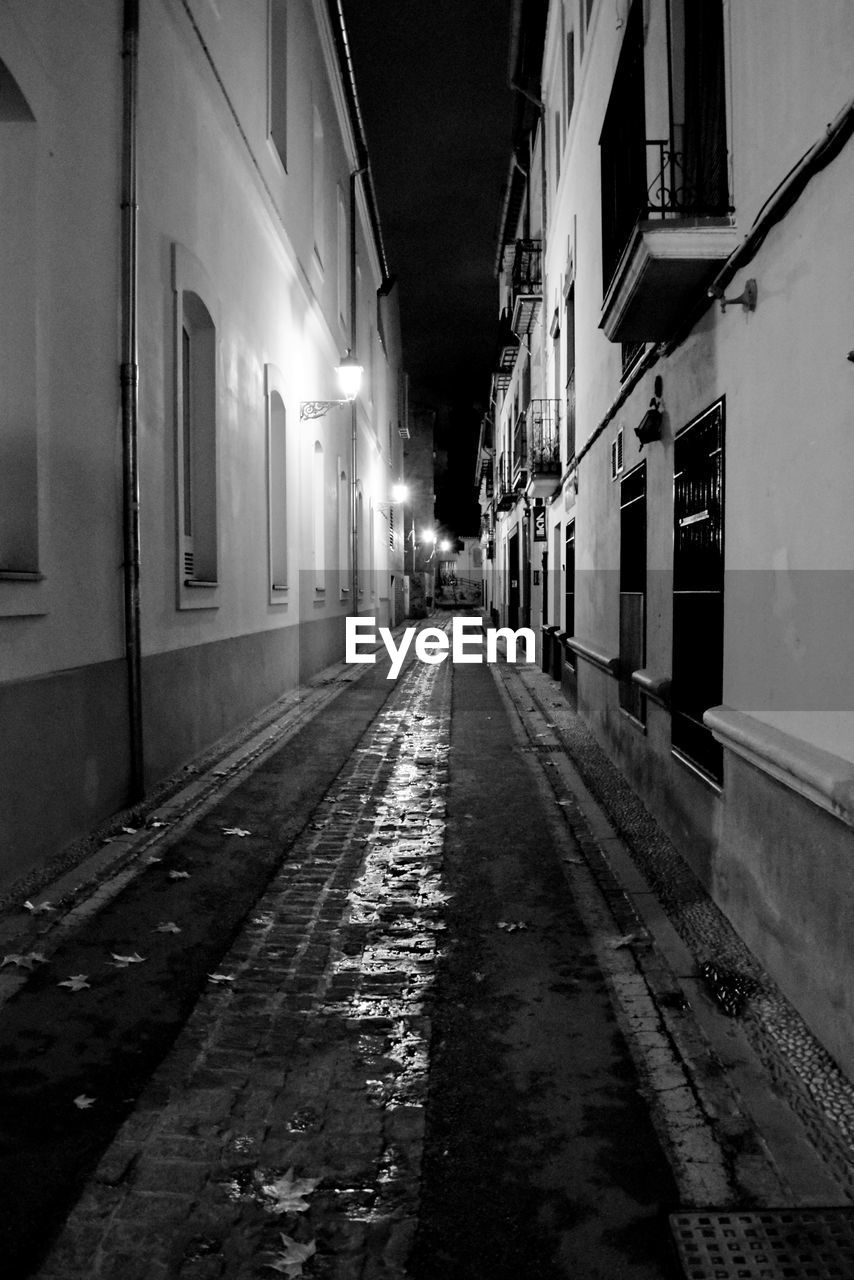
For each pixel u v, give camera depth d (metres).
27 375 5.08
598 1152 2.71
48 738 5.16
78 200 5.69
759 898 3.90
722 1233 2.33
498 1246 2.33
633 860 5.48
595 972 3.97
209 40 8.61
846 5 2.96
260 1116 2.90
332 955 4.19
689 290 4.74
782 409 3.62
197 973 3.96
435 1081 3.11
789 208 3.52
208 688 8.55
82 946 4.20
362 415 23.39
